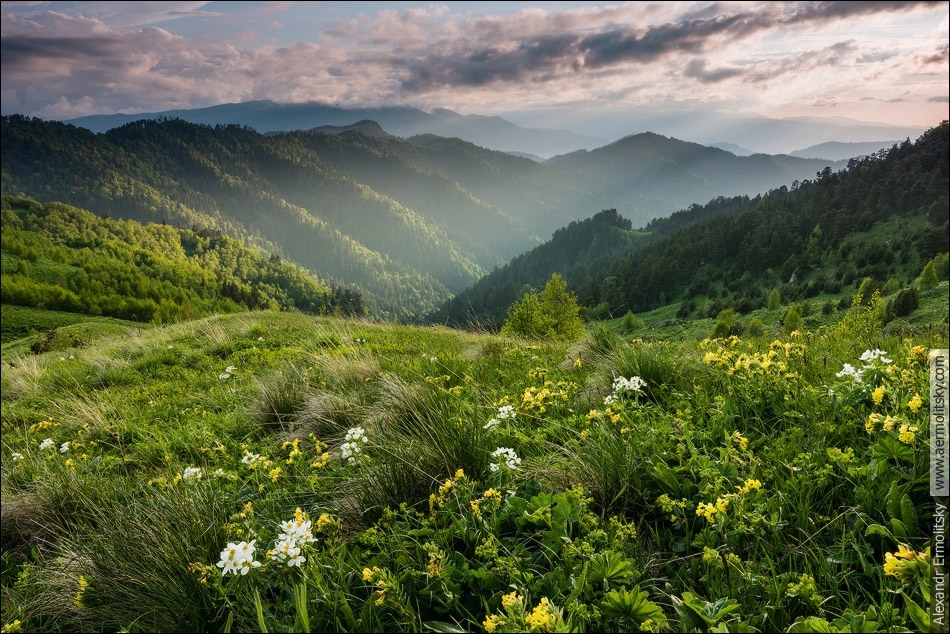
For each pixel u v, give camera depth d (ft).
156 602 8.52
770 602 6.16
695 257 547.90
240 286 522.06
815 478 8.04
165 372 37.22
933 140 602.03
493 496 8.38
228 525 9.37
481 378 19.58
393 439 12.90
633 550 7.60
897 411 8.52
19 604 10.23
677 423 10.58
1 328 260.83
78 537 11.50
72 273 402.72
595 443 10.20
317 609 7.35
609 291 537.65
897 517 6.79
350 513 10.37
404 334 41.11
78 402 25.63
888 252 411.95
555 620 5.44
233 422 20.61
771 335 21.22
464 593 7.40
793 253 490.49
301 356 33.86
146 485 13.91
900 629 5.28
